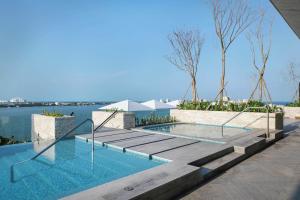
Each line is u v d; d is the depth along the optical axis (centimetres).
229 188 462
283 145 853
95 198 338
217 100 1480
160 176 430
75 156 689
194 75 1703
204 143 801
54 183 498
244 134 923
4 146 769
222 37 1545
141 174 441
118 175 541
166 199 403
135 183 395
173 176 430
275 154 726
